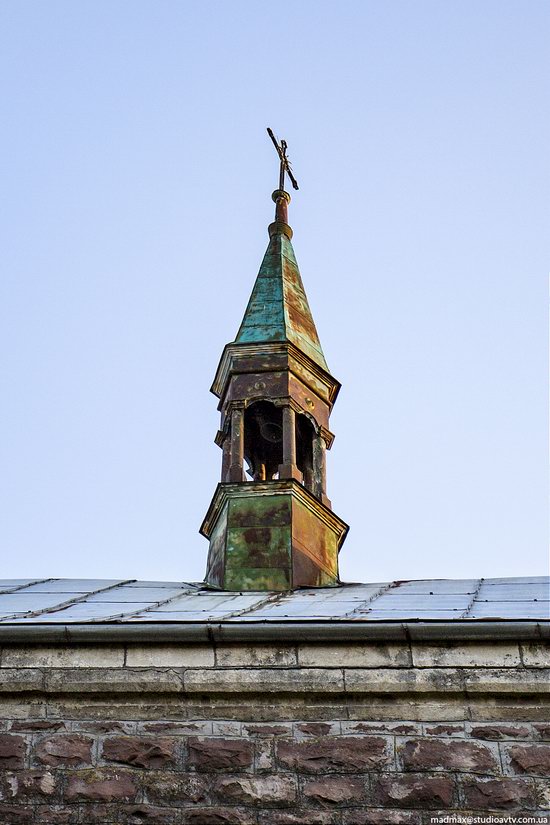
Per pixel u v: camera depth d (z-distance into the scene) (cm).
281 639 1756
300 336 3052
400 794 1647
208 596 2356
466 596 2162
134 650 1778
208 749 1703
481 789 1639
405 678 1720
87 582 2619
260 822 1638
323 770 1675
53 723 1739
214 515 2784
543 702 1698
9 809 1662
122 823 1645
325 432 2972
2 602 2200
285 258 3278
